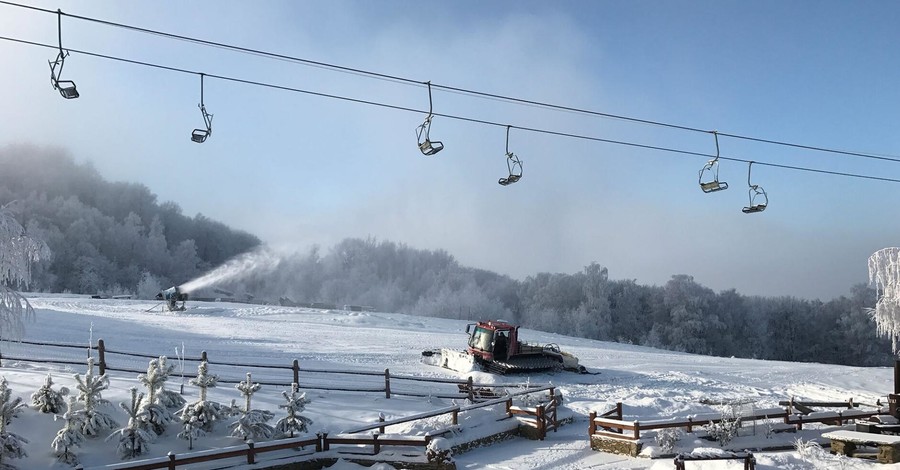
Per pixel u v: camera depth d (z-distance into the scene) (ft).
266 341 118.42
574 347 154.20
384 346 122.62
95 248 311.88
